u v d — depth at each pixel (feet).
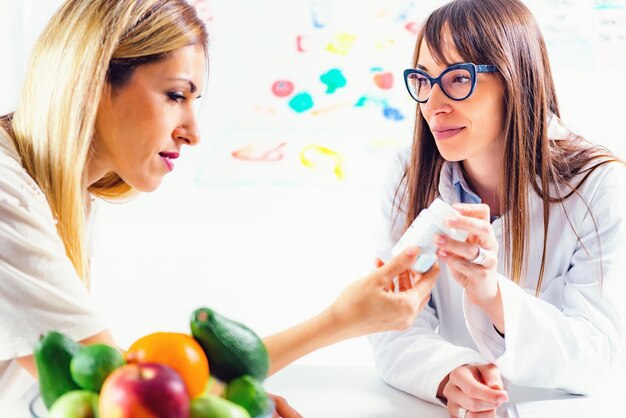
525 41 3.88
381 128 9.30
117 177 3.64
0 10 8.84
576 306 3.84
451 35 3.79
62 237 3.05
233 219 9.44
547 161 3.99
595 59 8.78
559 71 8.84
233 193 9.42
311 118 9.33
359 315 2.76
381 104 9.27
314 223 9.43
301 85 9.30
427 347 3.66
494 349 3.56
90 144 3.11
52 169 2.99
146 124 2.98
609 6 8.70
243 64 9.27
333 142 9.35
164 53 2.93
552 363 3.47
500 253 4.12
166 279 9.11
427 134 4.26
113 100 2.97
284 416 2.89
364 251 9.41
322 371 3.84
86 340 2.75
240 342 2.20
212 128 9.35
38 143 3.01
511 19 3.84
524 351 3.45
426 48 3.89
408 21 9.14
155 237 9.39
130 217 9.35
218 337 2.18
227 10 9.20
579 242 3.99
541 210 4.06
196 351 2.12
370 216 9.39
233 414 1.86
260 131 9.36
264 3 9.17
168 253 9.39
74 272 2.85
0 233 2.72
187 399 1.81
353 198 9.38
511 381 3.56
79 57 2.90
